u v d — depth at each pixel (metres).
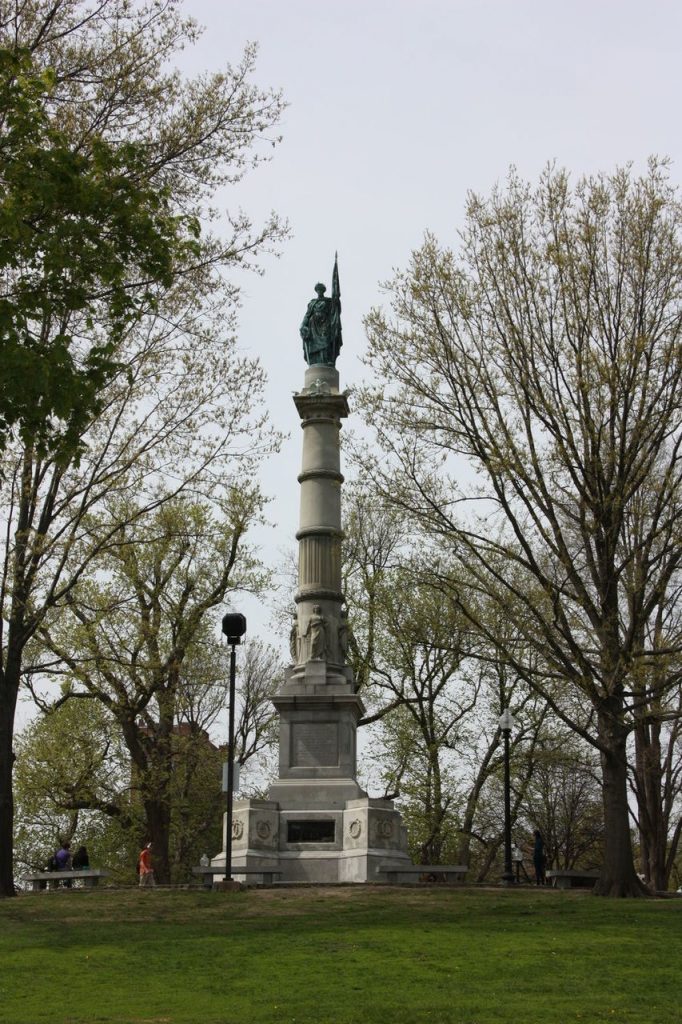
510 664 33.34
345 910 30.06
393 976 20.89
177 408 36.50
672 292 33.50
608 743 33.69
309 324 47.84
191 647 55.25
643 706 34.91
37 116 22.83
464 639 49.66
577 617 36.69
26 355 21.20
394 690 57.62
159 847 51.59
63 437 22.61
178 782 52.75
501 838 57.47
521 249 34.03
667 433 33.16
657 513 32.91
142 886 35.94
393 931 26.00
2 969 21.95
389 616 54.88
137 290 33.56
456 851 60.31
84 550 42.09
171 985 20.47
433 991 19.64
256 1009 18.36
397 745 57.81
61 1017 17.70
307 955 23.06
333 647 44.53
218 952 23.56
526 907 30.39
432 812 56.34
